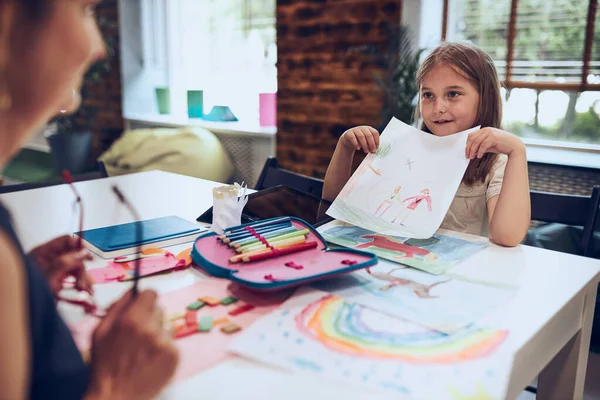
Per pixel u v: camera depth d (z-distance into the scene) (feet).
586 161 7.91
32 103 1.34
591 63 8.28
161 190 5.10
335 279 2.89
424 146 3.87
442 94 4.19
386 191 3.77
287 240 3.17
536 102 8.96
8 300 1.16
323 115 10.56
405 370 2.02
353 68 9.93
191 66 14.12
